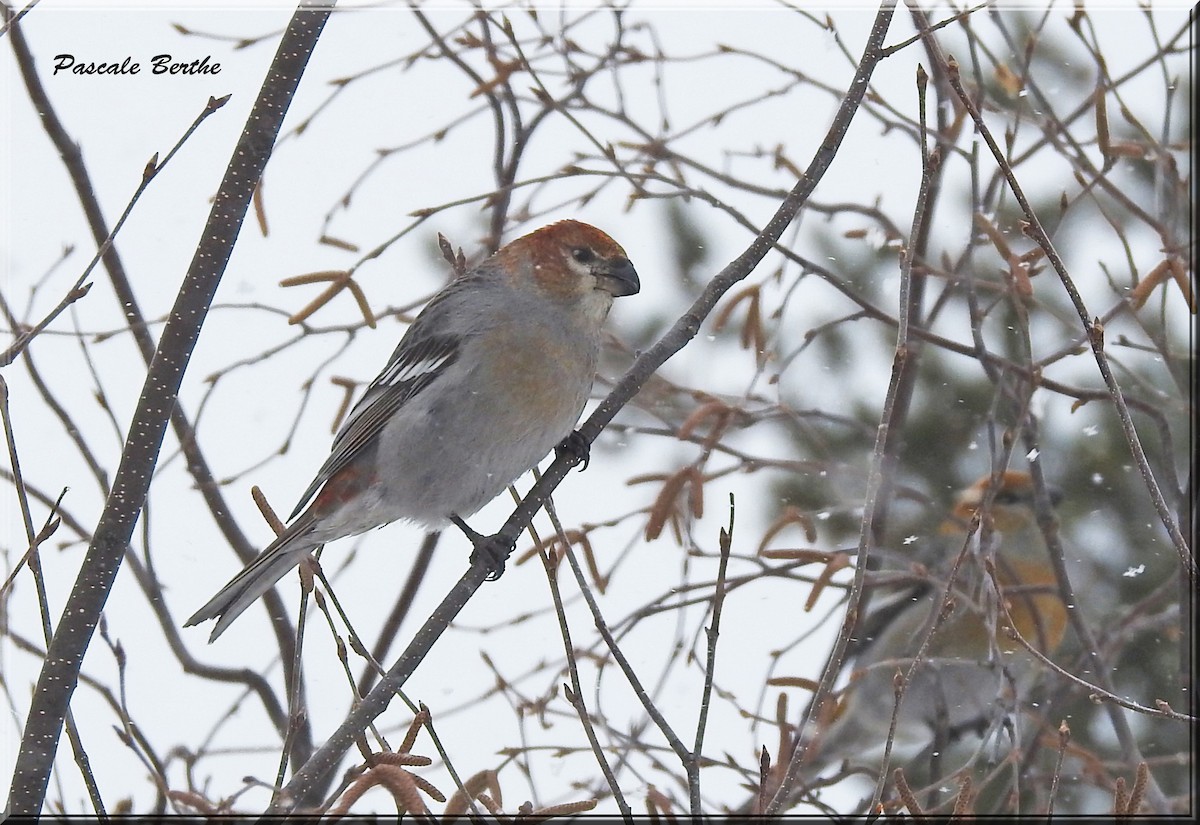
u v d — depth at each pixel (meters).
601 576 9.05
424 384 9.64
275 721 8.38
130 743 6.78
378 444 9.75
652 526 8.43
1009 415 12.81
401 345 9.84
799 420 10.09
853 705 11.36
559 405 9.68
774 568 8.88
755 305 9.68
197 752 7.68
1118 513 13.09
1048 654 9.86
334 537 9.84
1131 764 8.69
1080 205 13.02
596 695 8.40
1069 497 13.14
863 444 13.60
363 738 6.05
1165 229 8.55
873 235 9.93
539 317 9.58
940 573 11.02
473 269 9.98
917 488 13.55
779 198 9.68
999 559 10.40
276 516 7.18
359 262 8.80
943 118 9.87
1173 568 12.83
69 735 6.10
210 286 6.65
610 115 9.60
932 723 11.19
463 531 9.77
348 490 9.74
